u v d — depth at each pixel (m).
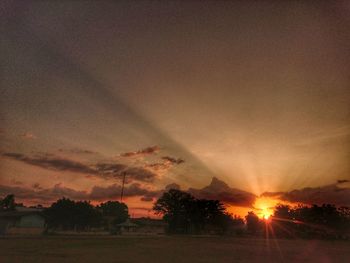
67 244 28.39
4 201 80.38
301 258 22.95
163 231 93.31
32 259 16.47
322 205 88.69
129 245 29.94
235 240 53.66
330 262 20.78
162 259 18.94
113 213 115.56
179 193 92.25
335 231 85.81
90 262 16.03
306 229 86.69
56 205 74.19
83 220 76.50
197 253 24.33
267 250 30.48
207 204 90.75
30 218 56.22
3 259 16.19
